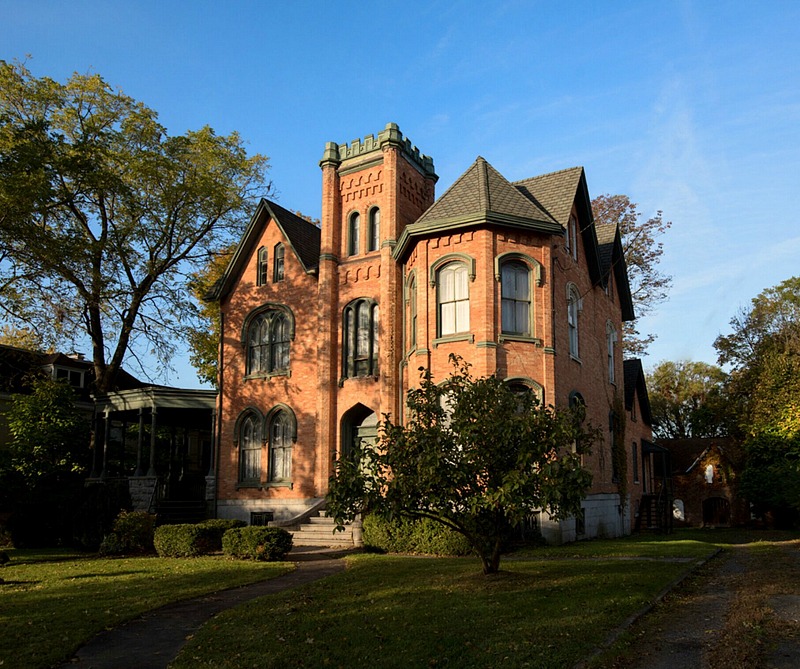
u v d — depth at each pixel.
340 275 27.48
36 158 23.05
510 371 22.17
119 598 13.34
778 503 36.50
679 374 64.75
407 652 8.80
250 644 9.56
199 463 38.94
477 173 24.42
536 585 12.70
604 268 30.58
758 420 39.78
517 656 8.44
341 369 26.86
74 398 30.34
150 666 9.01
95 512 24.92
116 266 30.08
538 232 23.28
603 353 29.47
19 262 26.09
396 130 26.73
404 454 13.30
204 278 39.09
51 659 9.16
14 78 28.31
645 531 31.91
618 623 9.91
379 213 26.97
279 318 29.22
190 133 32.41
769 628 9.47
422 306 23.45
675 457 46.62
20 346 35.81
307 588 13.55
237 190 34.12
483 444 13.14
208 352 39.56
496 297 22.44
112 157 28.91
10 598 13.53
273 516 27.28
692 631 9.73
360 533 21.83
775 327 50.72
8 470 28.05
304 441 27.30
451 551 18.62
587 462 25.77
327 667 8.48
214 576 15.73
